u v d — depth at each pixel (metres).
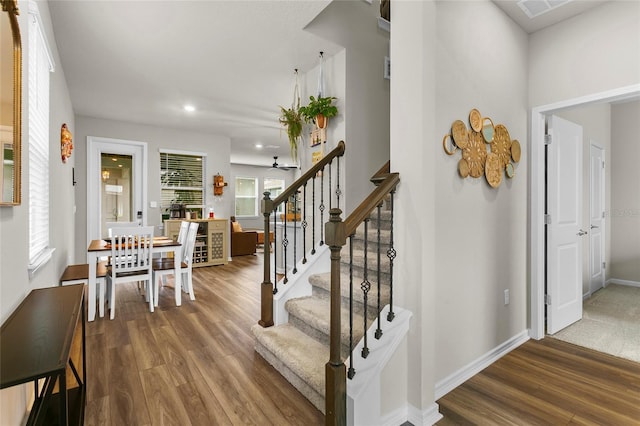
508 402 1.89
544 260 2.91
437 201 1.97
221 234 6.25
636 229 4.56
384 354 1.69
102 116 5.24
